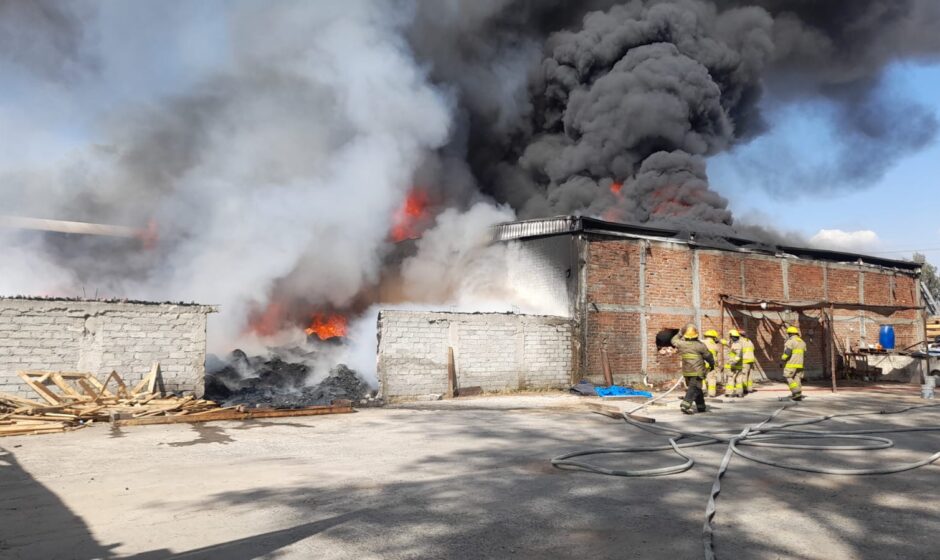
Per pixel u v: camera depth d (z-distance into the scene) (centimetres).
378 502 555
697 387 1256
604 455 802
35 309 1169
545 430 1023
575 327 1803
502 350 1678
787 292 2345
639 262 1947
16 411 1009
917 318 2831
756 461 748
